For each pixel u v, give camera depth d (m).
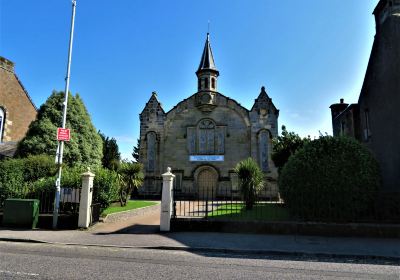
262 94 33.62
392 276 6.73
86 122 22.41
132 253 8.85
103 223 14.06
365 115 19.16
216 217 13.61
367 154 12.55
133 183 21.36
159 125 34.56
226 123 33.66
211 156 33.19
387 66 16.36
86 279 6.05
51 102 21.66
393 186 15.53
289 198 12.63
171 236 11.23
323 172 12.03
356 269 7.36
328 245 9.80
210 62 35.34
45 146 20.06
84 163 21.41
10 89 28.72
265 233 11.70
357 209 11.70
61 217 12.97
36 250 9.06
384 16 16.78
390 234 10.99
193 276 6.45
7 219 13.00
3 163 15.50
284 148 22.97
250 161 18.89
